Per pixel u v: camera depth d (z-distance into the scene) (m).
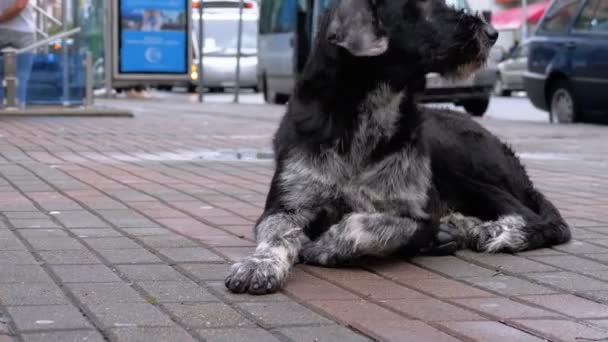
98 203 7.40
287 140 5.45
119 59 26.23
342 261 5.31
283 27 25.92
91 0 25.31
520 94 35.91
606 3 17.22
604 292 4.77
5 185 8.32
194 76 34.53
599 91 17.08
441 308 4.46
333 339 3.95
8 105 16.50
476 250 5.89
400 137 5.38
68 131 13.95
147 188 8.27
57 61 17.27
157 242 5.91
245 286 4.67
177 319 4.22
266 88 27.62
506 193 6.17
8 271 5.07
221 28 35.69
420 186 5.48
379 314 4.34
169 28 26.31
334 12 5.13
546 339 3.96
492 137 6.49
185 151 11.59
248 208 7.27
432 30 5.27
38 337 3.92
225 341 3.91
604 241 6.18
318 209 5.41
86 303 4.45
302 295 4.69
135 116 18.08
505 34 50.06
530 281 5.05
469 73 5.47
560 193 8.46
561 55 17.98
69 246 5.75
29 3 16.53
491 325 4.16
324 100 5.31
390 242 5.27
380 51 5.04
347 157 5.31
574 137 14.74
